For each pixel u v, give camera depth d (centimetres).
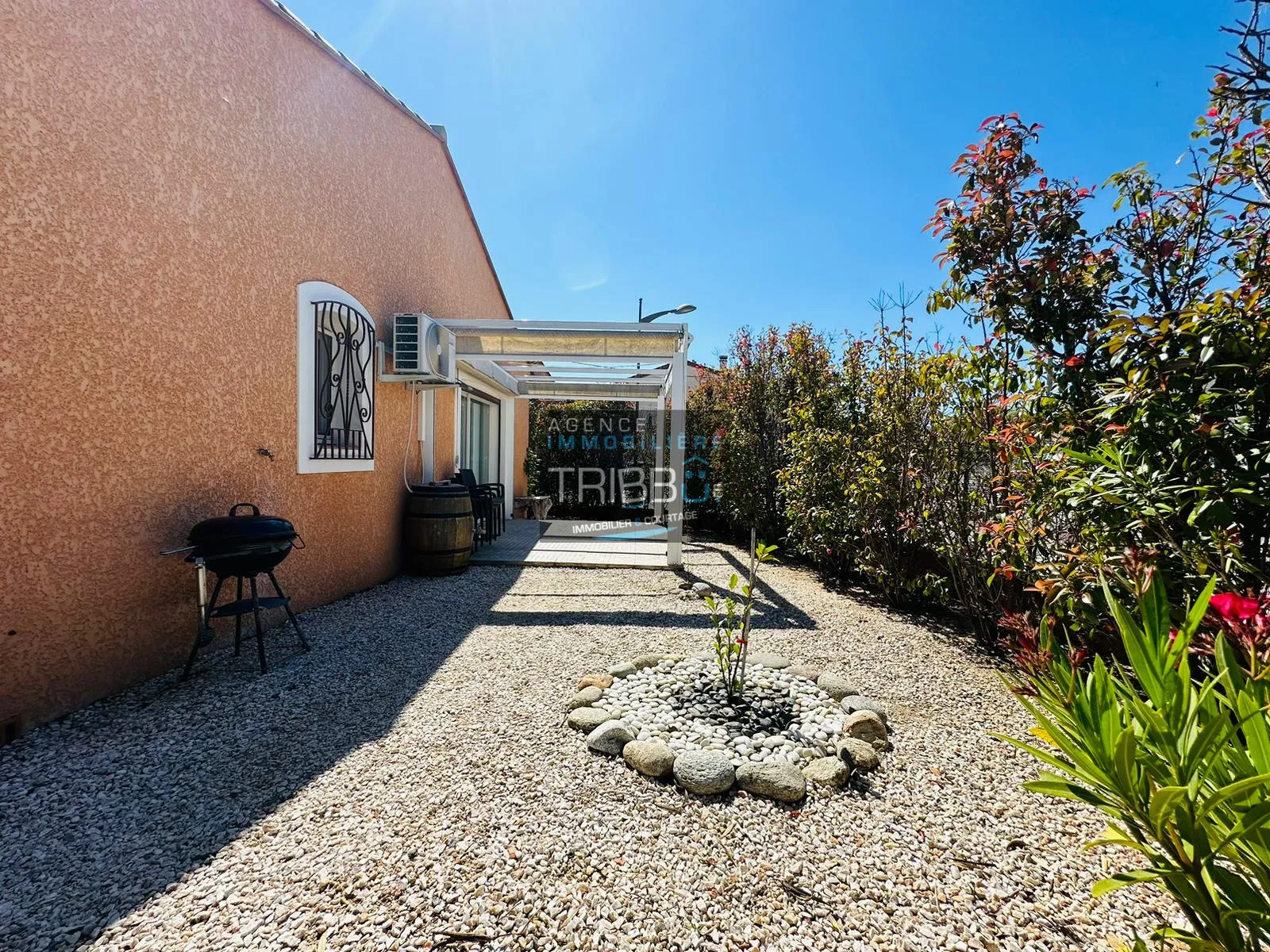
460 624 479
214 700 324
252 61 414
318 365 518
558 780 247
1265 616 141
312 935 166
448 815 221
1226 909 124
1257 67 222
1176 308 313
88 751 267
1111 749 131
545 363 913
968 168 370
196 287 370
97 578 315
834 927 174
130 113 321
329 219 515
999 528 369
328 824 215
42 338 283
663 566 741
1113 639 298
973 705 335
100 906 176
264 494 437
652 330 666
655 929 171
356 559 572
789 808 232
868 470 551
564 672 371
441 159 784
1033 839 216
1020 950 167
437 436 818
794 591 632
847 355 650
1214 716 134
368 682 352
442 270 791
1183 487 244
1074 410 332
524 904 179
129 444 330
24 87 270
